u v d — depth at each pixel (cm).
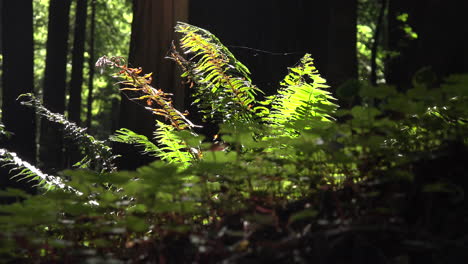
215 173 274
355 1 855
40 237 256
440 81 604
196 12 815
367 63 1681
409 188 228
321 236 212
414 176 231
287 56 835
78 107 1709
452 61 619
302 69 404
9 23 1063
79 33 1716
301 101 375
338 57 834
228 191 257
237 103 404
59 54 1429
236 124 355
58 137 1363
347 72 833
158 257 242
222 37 816
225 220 246
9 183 888
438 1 631
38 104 445
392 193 229
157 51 600
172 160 386
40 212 230
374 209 219
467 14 618
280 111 393
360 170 245
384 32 1700
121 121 602
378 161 244
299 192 262
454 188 218
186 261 232
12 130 1042
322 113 357
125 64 400
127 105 597
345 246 213
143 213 261
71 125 437
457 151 236
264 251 210
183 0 607
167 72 590
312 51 846
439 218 213
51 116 440
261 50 812
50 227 280
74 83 1705
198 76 418
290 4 860
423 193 222
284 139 283
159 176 225
